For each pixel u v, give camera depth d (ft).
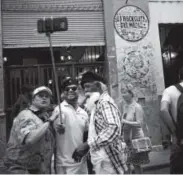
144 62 33.50
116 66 32.71
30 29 31.55
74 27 32.55
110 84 32.27
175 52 36.24
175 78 33.81
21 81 31.19
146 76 33.40
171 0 34.86
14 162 10.40
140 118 19.19
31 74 31.53
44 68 31.83
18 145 10.37
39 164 10.55
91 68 33.09
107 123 9.40
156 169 23.86
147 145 18.26
